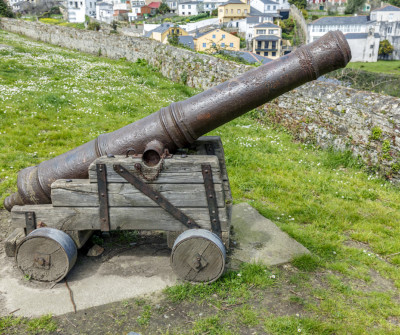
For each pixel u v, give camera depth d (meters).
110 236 4.85
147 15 110.81
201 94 3.95
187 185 3.83
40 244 3.82
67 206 4.00
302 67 3.72
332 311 3.65
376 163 7.67
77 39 24.59
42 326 3.34
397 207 6.41
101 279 4.01
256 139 9.38
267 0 108.25
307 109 9.38
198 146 4.48
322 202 6.34
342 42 3.66
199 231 3.84
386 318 3.66
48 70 15.41
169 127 3.93
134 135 4.02
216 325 3.40
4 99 10.64
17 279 3.98
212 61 14.21
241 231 5.11
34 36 28.42
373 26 76.31
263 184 6.82
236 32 86.50
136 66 18.70
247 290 3.90
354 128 8.16
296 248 4.73
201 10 114.56
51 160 4.29
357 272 4.38
